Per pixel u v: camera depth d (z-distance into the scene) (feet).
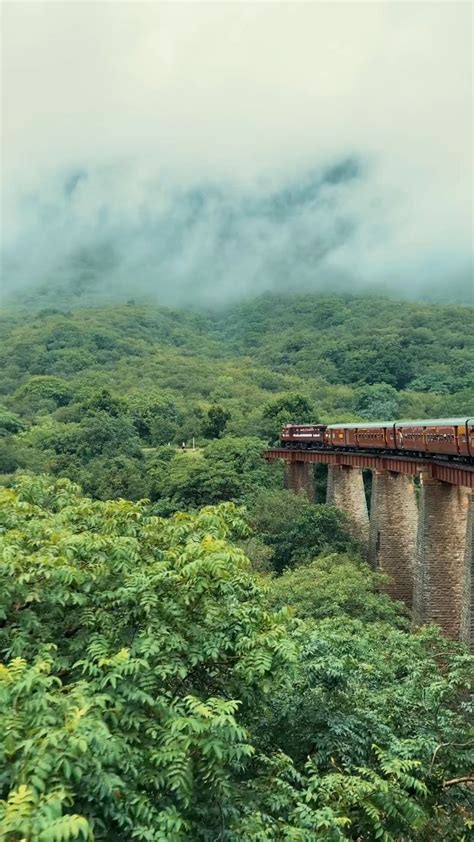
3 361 488.85
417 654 50.70
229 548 33.01
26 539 37.73
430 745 33.47
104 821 21.24
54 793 17.99
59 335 545.85
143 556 37.91
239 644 29.84
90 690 24.18
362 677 41.45
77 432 228.22
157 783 22.54
